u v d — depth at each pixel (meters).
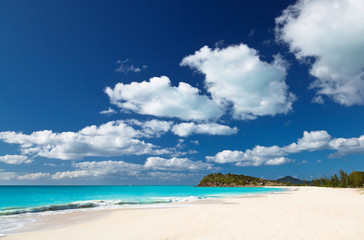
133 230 13.87
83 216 20.44
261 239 10.48
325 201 27.11
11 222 17.77
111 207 27.77
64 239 12.23
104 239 12.09
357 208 17.34
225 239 10.77
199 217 15.40
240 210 16.42
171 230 13.09
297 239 10.26
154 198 46.41
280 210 16.02
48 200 43.81
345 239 9.93
